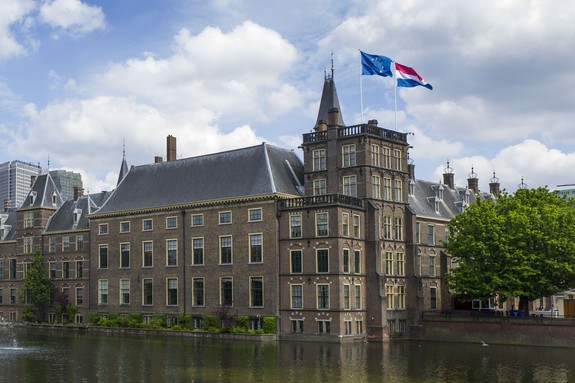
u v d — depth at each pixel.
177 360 52.72
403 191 77.44
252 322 72.69
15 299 104.00
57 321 95.00
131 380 43.16
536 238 66.75
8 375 45.38
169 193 83.44
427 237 83.81
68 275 96.69
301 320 69.50
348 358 54.22
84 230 95.06
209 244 77.50
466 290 70.38
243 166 78.12
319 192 74.94
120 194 89.31
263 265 72.50
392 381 42.69
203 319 76.38
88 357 54.94
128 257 85.81
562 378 44.31
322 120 79.06
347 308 68.44
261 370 47.25
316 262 69.00
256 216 73.81
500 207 72.25
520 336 66.00
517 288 67.25
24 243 103.12
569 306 86.62
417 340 72.12
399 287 74.88
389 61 75.25
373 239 71.50
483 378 44.22
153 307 82.38
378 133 74.38
